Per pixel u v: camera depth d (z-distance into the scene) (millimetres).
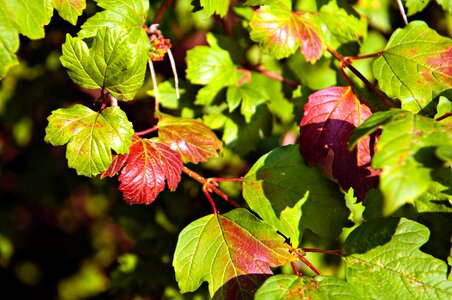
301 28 635
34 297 1297
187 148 618
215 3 622
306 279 555
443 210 589
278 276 554
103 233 1226
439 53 604
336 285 553
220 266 575
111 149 588
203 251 580
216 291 571
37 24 567
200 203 760
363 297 549
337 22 689
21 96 880
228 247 579
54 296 1286
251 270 573
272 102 745
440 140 511
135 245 798
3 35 556
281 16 632
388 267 575
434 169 498
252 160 760
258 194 604
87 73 576
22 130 900
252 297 569
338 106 600
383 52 616
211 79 707
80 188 1111
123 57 566
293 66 748
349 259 582
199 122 642
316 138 596
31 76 872
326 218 602
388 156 503
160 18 673
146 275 779
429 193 592
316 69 747
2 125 975
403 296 567
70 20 587
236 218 587
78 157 570
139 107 777
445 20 775
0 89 877
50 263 1280
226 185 760
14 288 1308
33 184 1013
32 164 1005
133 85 578
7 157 1019
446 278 567
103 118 577
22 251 1264
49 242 1272
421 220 594
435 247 591
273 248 577
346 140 592
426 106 596
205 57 708
